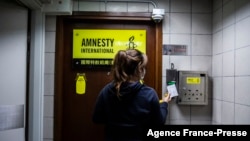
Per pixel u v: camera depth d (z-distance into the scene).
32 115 2.12
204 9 2.28
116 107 1.37
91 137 2.27
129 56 1.38
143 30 2.29
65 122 2.27
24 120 2.07
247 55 1.62
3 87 1.95
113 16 2.22
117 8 2.24
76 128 2.27
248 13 1.61
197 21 2.27
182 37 2.25
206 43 2.27
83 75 2.27
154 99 1.39
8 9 2.01
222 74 2.03
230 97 1.87
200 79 2.18
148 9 2.25
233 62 1.83
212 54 2.26
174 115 2.23
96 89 2.27
